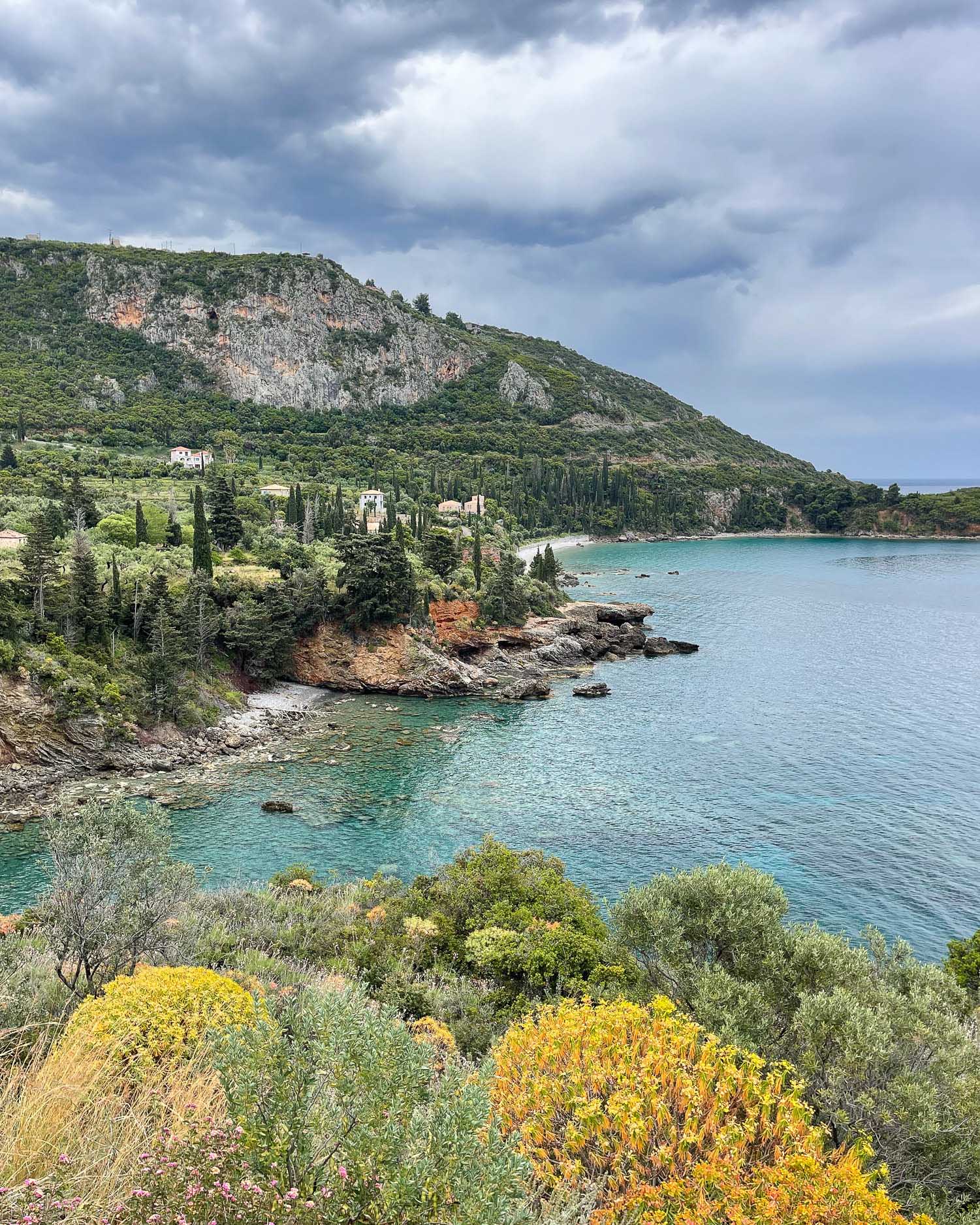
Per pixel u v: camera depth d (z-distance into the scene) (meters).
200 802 55.88
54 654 62.06
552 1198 8.52
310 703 83.69
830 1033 16.14
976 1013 20.06
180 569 91.81
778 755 68.50
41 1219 5.46
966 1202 13.89
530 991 25.19
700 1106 9.77
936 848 49.72
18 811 51.41
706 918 21.59
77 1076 8.91
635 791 60.06
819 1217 8.05
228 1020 11.91
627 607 128.75
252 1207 5.61
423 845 50.22
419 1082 6.88
